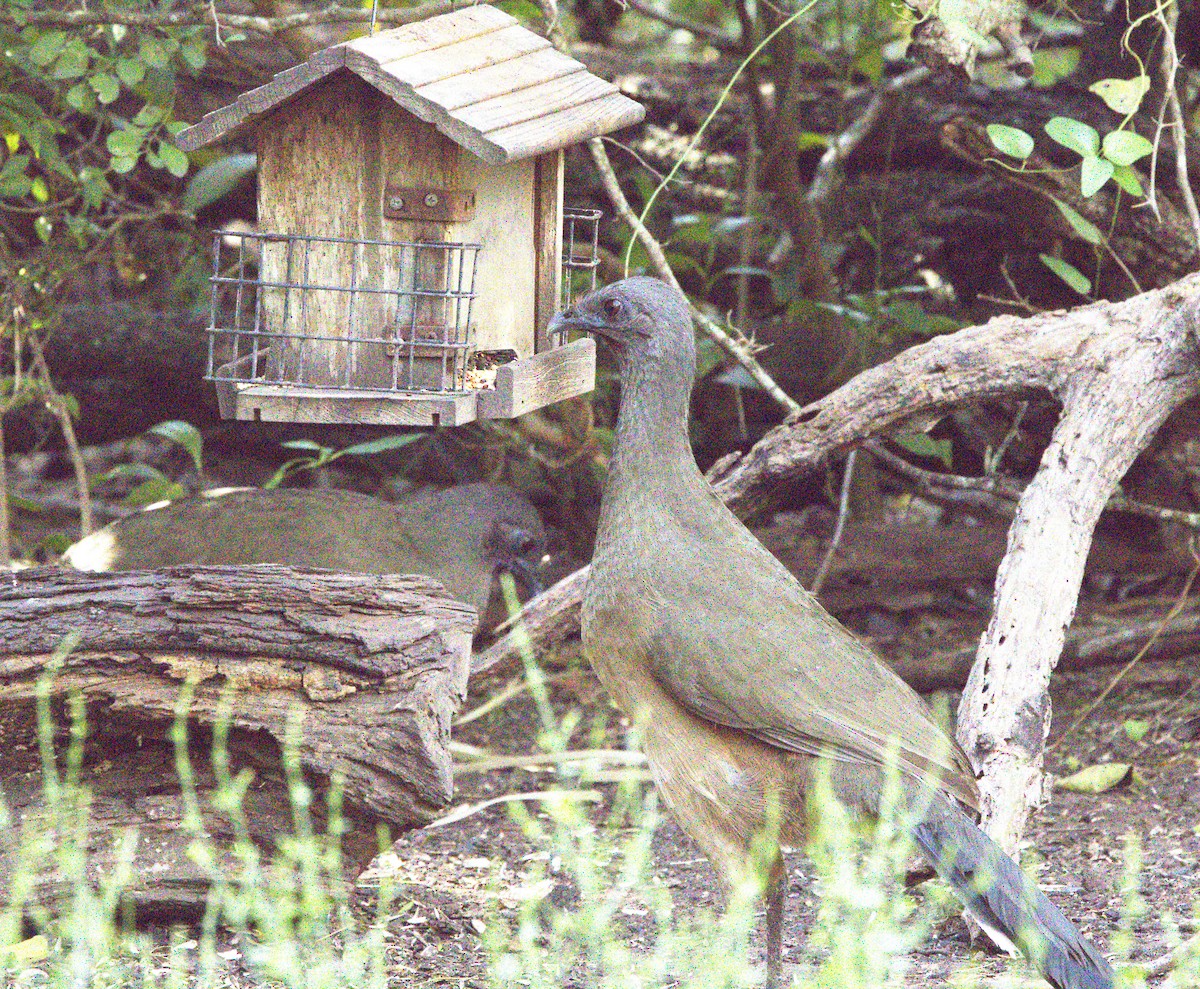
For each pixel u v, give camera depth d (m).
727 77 16.62
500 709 14.95
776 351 16.58
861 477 16.72
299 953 8.32
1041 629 9.28
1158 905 9.24
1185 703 13.52
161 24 10.73
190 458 19.48
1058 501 9.76
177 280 16.48
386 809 8.61
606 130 9.10
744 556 8.14
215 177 13.42
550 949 8.50
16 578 8.75
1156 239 12.43
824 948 8.77
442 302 8.93
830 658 7.90
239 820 8.37
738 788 7.97
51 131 11.97
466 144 8.27
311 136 8.89
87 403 18.06
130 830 8.35
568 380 9.59
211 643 8.49
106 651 8.50
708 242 15.72
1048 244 13.89
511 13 11.74
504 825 11.74
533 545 13.89
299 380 9.10
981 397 10.59
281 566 8.82
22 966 8.13
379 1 12.10
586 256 14.07
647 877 10.19
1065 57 19.84
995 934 7.22
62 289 14.88
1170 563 15.65
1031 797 8.73
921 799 7.50
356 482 19.75
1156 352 10.17
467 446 16.00
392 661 8.55
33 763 8.82
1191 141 12.67
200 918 8.84
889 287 15.88
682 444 8.26
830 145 15.56
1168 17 12.16
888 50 19.53
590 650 8.24
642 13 15.87
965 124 12.76
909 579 15.98
